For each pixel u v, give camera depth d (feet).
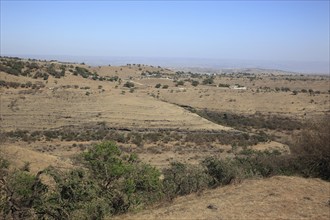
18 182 42.75
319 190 43.47
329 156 52.60
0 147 69.51
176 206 38.75
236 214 34.45
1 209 41.29
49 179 54.65
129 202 40.96
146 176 46.29
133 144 168.04
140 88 346.74
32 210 41.60
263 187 44.75
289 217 33.60
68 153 142.61
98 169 45.75
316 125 54.44
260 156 60.23
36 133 175.01
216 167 50.93
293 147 55.67
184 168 51.85
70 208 39.81
